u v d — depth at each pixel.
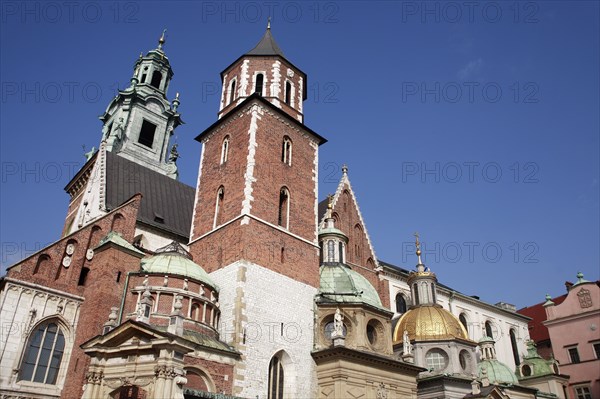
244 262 34.47
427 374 43.72
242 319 32.31
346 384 33.19
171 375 22.84
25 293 29.94
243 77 45.38
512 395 47.88
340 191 51.31
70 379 28.72
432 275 51.91
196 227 41.47
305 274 38.41
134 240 42.22
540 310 78.38
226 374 29.75
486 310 68.12
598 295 61.84
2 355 27.88
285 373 33.66
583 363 60.31
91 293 31.36
